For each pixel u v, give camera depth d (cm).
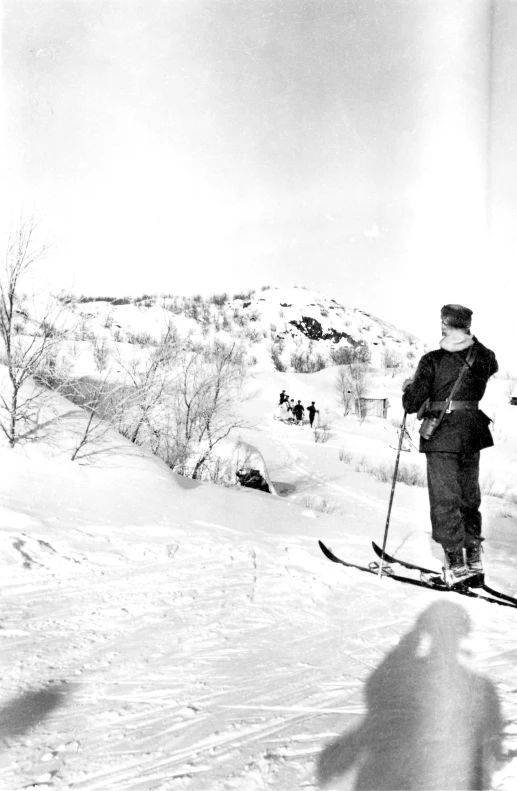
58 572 373
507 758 159
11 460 536
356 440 2606
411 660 247
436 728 173
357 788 158
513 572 407
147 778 170
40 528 437
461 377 368
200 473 952
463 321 369
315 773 169
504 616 296
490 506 874
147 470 629
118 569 389
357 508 1102
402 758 166
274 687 230
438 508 374
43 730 197
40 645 267
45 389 655
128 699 220
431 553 509
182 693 225
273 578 390
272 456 2059
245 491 799
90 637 279
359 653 264
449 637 249
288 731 195
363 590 372
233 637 284
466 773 154
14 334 595
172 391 896
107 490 551
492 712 183
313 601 344
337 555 476
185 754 182
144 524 496
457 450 368
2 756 181
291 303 5884
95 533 450
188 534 489
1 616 301
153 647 270
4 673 237
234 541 485
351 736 187
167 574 385
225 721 203
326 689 227
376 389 3788
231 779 168
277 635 288
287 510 673
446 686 199
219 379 962
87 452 600
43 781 169
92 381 710
